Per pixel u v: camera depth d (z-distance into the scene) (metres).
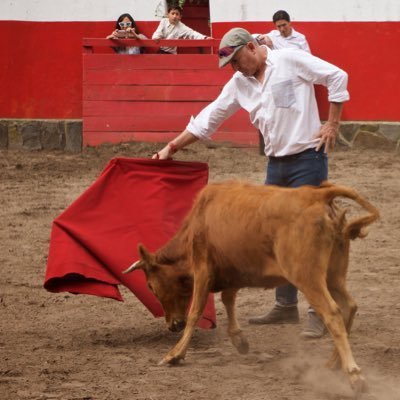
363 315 17.53
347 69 38.22
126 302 19.05
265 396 12.88
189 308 15.69
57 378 13.85
